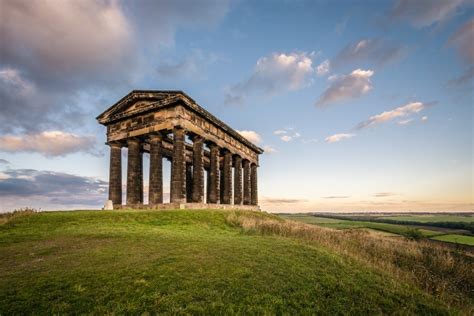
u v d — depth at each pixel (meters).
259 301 9.00
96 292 8.77
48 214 25.70
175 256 13.05
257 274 11.38
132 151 43.06
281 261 13.64
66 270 10.76
